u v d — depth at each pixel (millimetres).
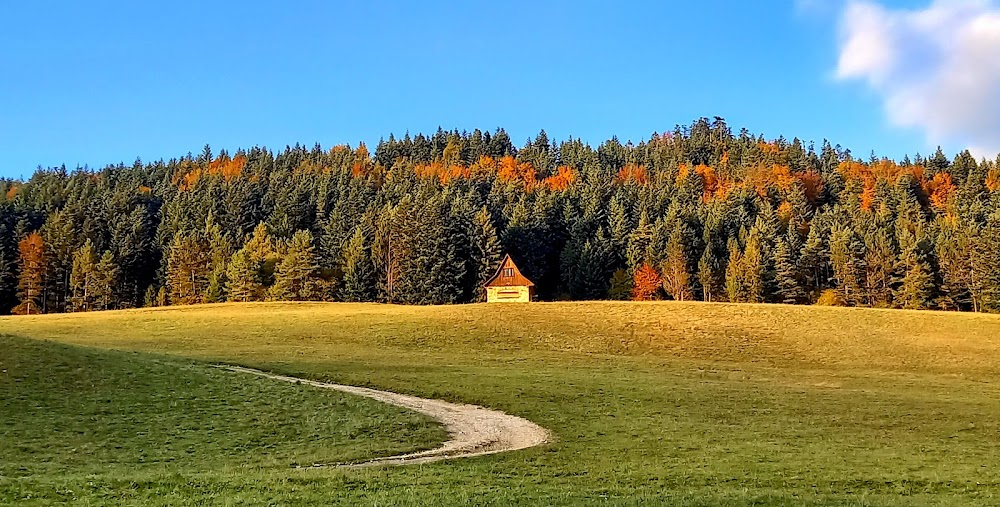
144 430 29109
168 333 65375
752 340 65562
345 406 34031
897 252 116500
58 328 68375
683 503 18172
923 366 57000
